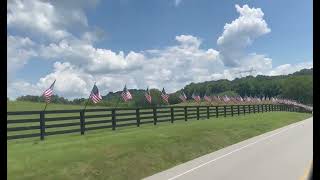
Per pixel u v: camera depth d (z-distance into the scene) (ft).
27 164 51.11
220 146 88.12
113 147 65.87
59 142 70.74
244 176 51.16
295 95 569.64
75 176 49.14
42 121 73.20
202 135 92.22
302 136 110.32
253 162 62.95
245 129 120.78
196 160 67.10
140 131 92.27
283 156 69.82
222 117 163.84
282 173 52.95
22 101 205.05
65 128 109.50
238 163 62.13
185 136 86.84
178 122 126.62
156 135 84.23
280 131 131.03
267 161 63.87
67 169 50.52
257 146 86.74
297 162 62.59
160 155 66.54
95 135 83.05
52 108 179.22
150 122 111.65
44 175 47.32
